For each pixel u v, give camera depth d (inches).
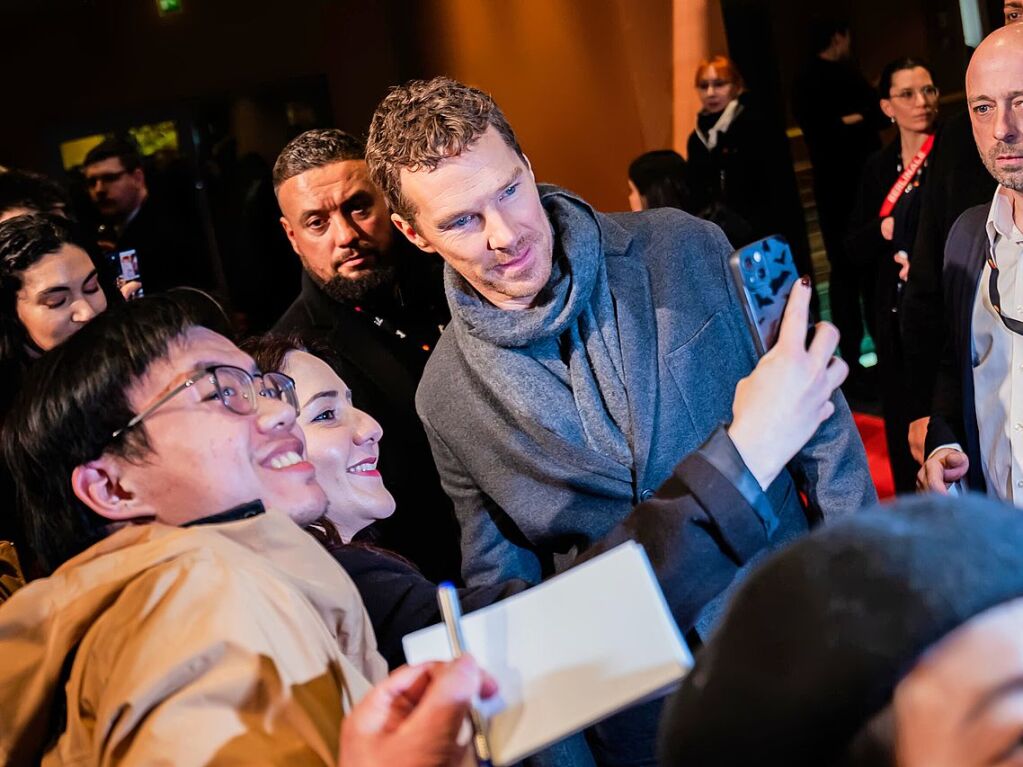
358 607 45.4
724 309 67.8
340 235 96.6
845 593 22.8
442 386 71.8
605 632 35.0
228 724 36.0
